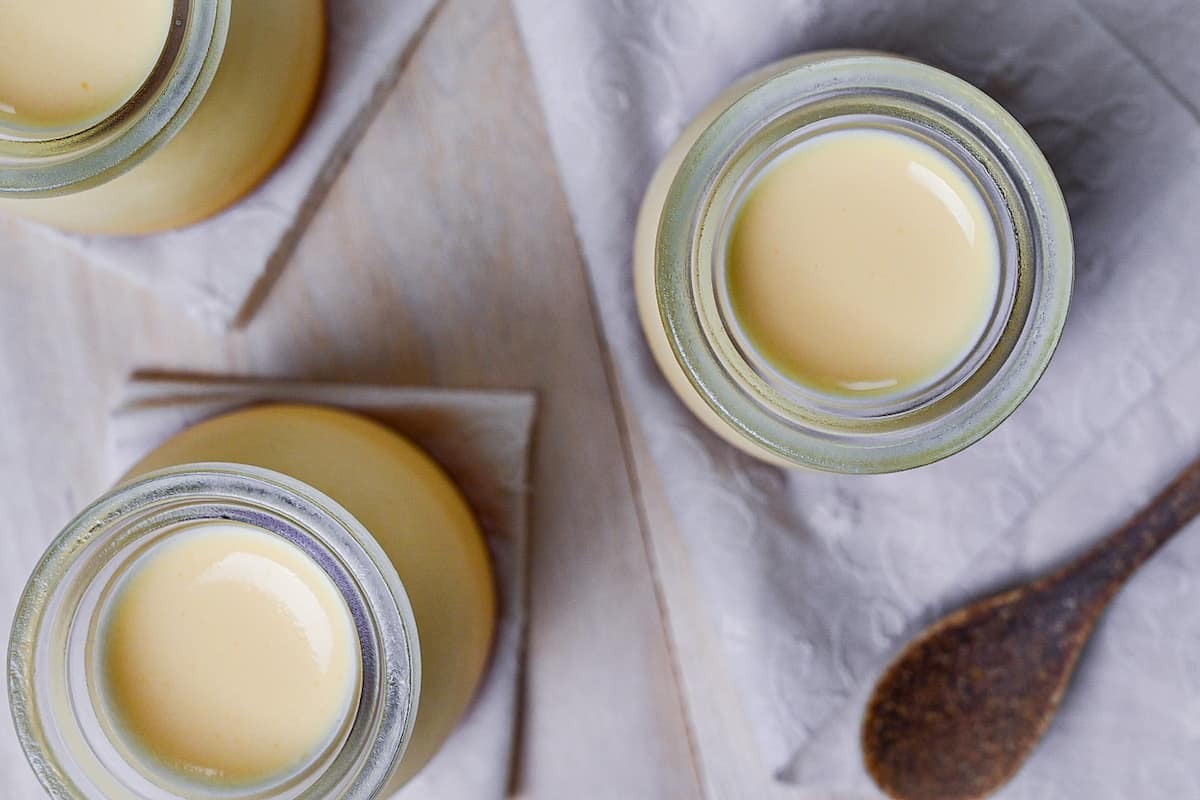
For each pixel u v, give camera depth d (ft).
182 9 0.88
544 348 1.02
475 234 1.02
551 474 1.03
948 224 0.91
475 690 1.00
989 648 1.03
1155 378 0.99
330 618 0.91
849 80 0.89
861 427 0.90
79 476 1.03
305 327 1.02
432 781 1.01
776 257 0.91
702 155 0.89
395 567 0.91
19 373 1.03
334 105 0.99
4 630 1.03
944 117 0.89
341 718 0.91
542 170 1.02
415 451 0.99
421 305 1.02
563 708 1.04
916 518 1.01
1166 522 1.02
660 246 0.90
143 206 0.94
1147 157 0.97
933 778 1.04
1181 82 0.97
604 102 0.98
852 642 1.01
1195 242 0.98
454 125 1.02
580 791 1.04
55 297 1.03
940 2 0.96
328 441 0.94
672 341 0.90
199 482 0.87
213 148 0.93
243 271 1.00
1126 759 1.05
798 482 1.00
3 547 1.03
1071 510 1.02
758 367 0.92
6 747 1.04
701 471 1.00
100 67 0.92
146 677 0.92
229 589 0.92
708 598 1.01
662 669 1.04
